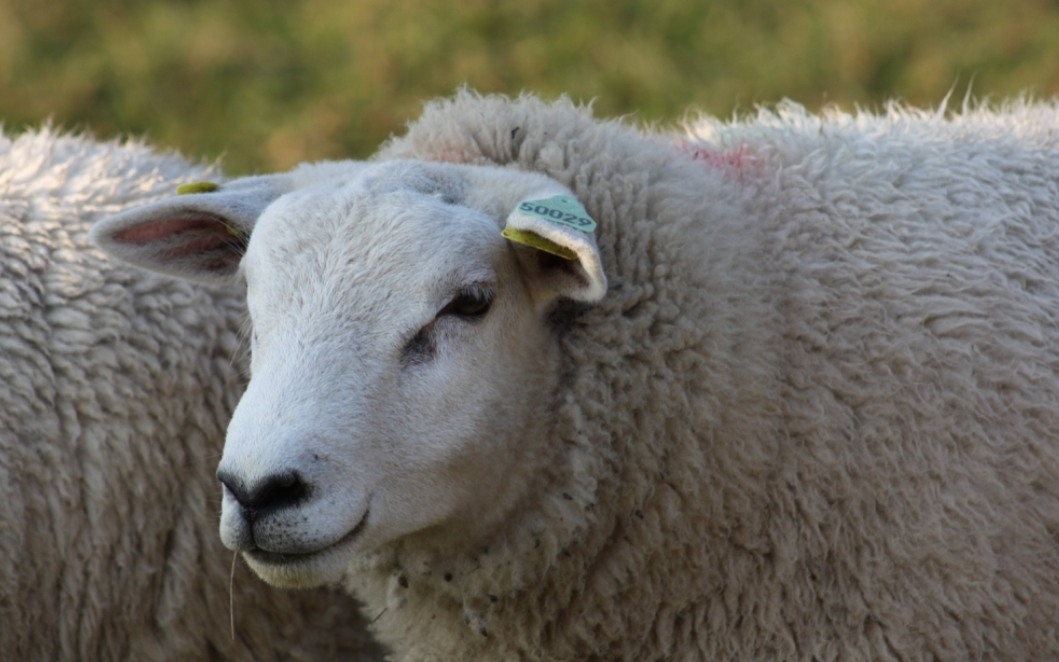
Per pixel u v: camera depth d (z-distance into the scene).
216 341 7.61
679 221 6.33
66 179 7.92
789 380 6.41
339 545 5.55
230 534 5.45
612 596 6.40
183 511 7.53
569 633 6.48
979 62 14.72
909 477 6.29
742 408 6.26
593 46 15.23
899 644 6.22
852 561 6.27
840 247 6.64
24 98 15.13
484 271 5.79
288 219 5.87
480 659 6.64
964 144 7.26
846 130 7.34
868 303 6.50
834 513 6.29
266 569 5.54
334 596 7.98
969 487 6.27
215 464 7.57
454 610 6.57
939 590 6.21
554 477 6.21
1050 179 7.13
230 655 7.81
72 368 7.29
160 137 14.77
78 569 7.32
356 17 15.95
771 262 6.56
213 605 7.66
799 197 6.80
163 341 7.47
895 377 6.38
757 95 14.12
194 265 6.88
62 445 7.23
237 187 6.56
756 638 6.37
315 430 5.42
